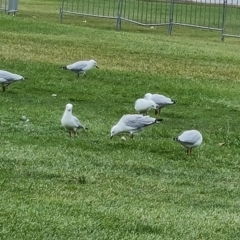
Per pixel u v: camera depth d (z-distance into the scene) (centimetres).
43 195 1034
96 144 1368
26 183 1088
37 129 1459
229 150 1434
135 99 1859
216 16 3591
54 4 3950
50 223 898
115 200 1043
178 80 2116
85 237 864
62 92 1853
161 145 1392
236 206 1088
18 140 1358
